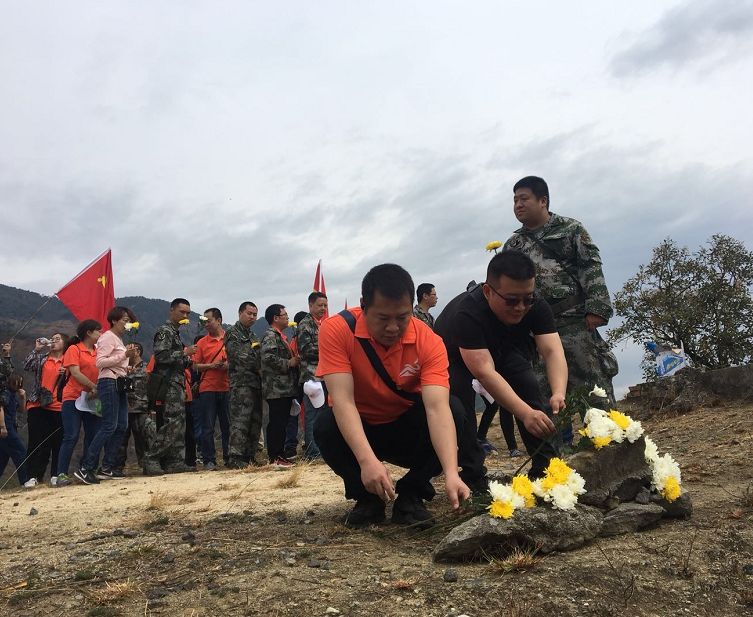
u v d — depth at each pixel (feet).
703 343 44.55
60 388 26.66
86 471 22.21
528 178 15.93
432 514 11.59
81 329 23.81
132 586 8.61
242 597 7.82
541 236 15.87
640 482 10.11
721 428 20.42
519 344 12.17
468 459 12.32
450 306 12.75
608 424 10.00
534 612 6.91
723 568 7.97
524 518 8.58
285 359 25.81
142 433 28.45
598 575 7.79
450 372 12.45
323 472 21.26
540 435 10.51
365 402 10.72
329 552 9.48
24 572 9.89
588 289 15.31
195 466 29.12
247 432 26.68
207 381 27.99
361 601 7.43
